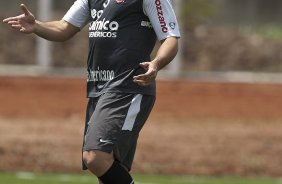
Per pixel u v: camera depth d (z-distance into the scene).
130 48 19.53
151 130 44.12
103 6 19.78
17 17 20.19
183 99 53.69
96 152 18.97
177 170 37.97
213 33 75.25
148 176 36.41
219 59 71.19
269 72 69.38
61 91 55.25
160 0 19.50
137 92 19.39
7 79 58.47
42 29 20.42
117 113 19.22
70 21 20.83
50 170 37.38
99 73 19.80
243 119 48.81
